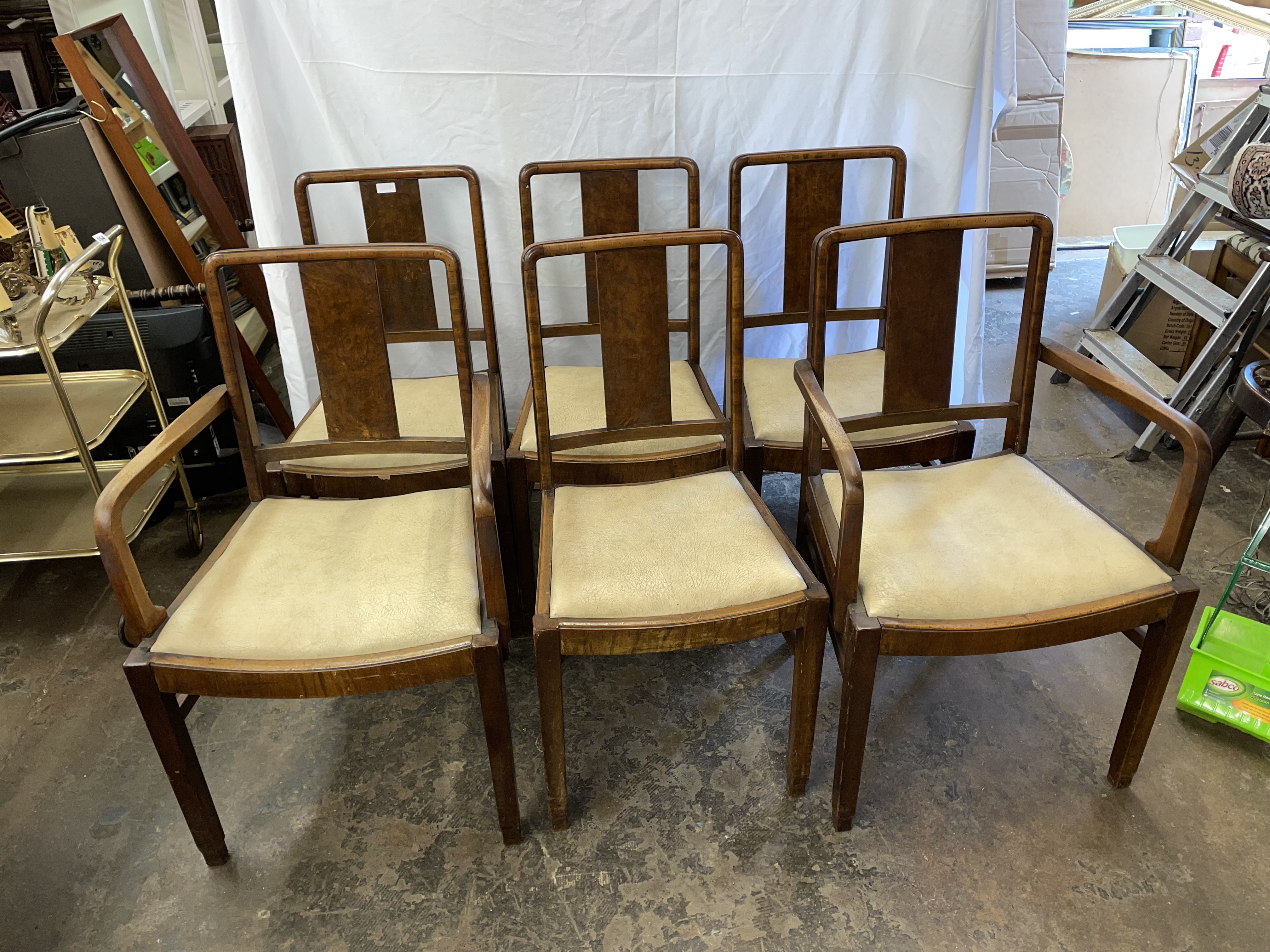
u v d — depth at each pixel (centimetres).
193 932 136
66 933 136
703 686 179
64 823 153
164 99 247
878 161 211
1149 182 376
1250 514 221
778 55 196
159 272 244
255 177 188
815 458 155
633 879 141
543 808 154
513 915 137
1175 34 369
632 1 186
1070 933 132
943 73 194
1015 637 130
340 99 192
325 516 152
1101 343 270
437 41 187
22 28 271
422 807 155
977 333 218
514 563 183
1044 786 155
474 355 221
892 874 141
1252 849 143
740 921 135
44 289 191
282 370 298
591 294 196
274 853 147
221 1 172
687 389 185
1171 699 172
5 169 220
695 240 144
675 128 202
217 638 126
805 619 133
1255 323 223
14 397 206
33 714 175
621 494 156
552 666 131
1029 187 344
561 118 198
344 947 133
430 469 169
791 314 202
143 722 173
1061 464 245
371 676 126
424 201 205
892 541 140
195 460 235
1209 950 129
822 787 157
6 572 215
